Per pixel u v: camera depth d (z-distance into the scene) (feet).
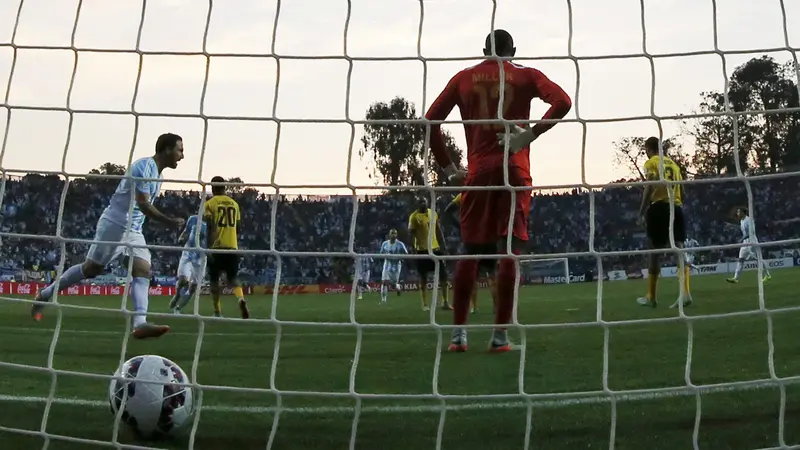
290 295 70.90
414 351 15.79
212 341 19.04
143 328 17.03
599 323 7.85
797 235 71.82
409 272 80.69
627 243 68.18
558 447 7.89
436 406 10.01
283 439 8.44
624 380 11.46
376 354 15.57
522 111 13.89
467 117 14.12
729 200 72.49
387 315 31.71
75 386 11.78
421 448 7.98
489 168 14.03
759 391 10.29
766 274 46.37
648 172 25.38
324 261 77.25
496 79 13.75
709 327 18.16
